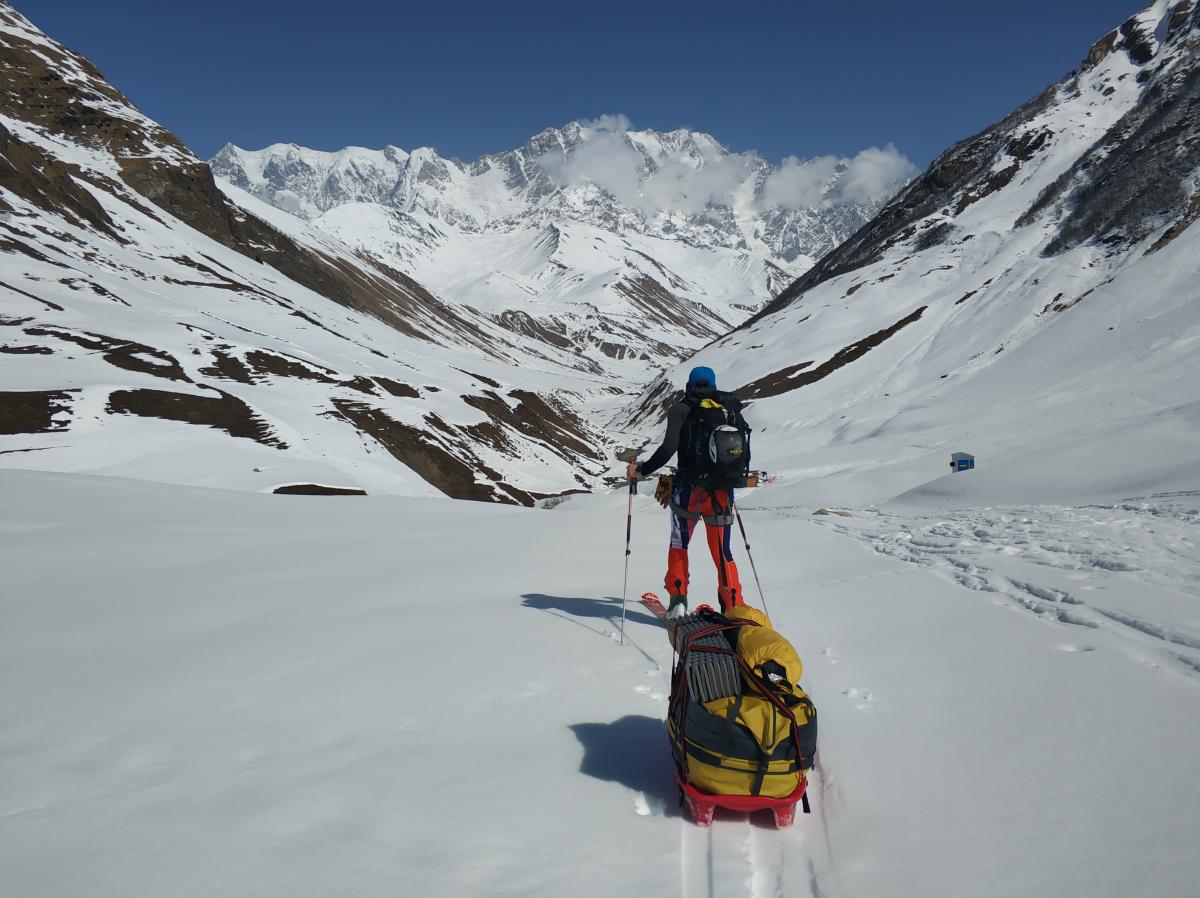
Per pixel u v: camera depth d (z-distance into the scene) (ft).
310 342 358.43
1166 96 383.65
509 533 42.09
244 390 217.56
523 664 17.79
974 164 481.05
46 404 173.68
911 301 366.43
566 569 31.73
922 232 434.30
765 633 11.57
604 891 8.87
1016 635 19.30
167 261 440.45
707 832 10.52
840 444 239.71
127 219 474.49
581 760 12.70
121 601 23.76
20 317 222.28
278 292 514.27
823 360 336.70
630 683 16.76
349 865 9.09
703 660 11.04
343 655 18.30
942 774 11.96
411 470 214.69
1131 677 15.44
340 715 14.30
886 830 10.43
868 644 19.65
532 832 10.20
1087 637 18.54
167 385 197.88
